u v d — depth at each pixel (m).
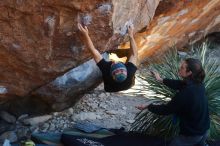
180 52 9.16
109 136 6.03
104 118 7.16
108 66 4.75
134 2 5.13
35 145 5.77
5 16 4.68
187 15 7.48
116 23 5.01
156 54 8.51
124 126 6.96
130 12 5.16
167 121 5.98
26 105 6.84
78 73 6.42
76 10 4.66
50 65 5.22
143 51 8.05
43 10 4.66
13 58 5.13
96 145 5.77
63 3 4.58
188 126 5.01
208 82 6.08
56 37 4.90
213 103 6.02
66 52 5.10
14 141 6.61
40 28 4.80
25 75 5.41
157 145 5.92
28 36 4.88
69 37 4.93
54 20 4.73
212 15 8.37
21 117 6.95
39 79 5.47
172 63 6.40
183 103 4.86
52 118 7.07
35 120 6.92
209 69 6.29
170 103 4.96
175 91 6.11
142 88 7.08
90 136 6.09
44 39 4.90
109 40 5.13
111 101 7.66
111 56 7.68
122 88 4.77
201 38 9.59
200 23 8.50
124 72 4.67
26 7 4.62
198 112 4.92
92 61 6.50
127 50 7.63
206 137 5.43
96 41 5.05
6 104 6.76
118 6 4.83
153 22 7.06
